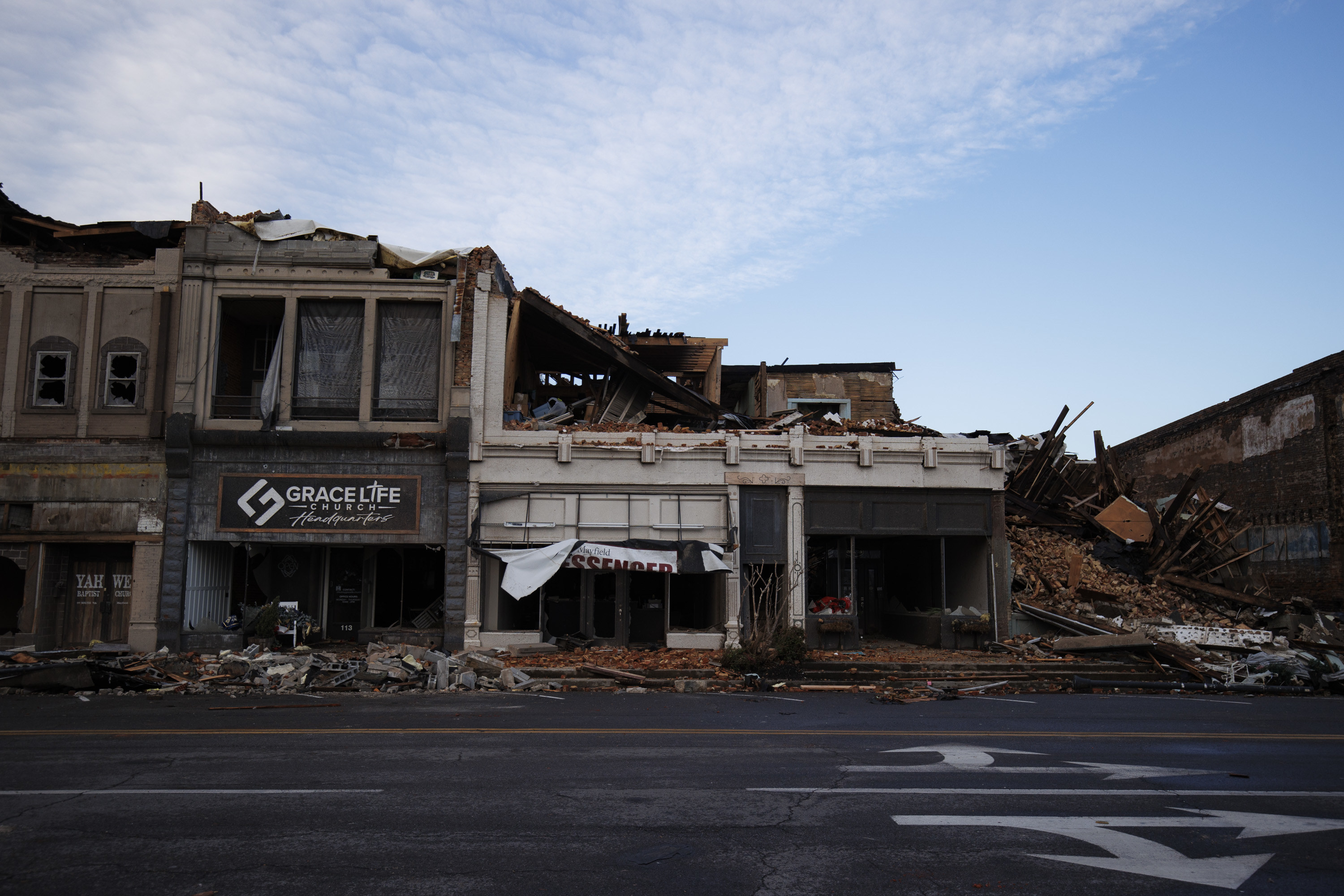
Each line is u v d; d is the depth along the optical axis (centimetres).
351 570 2141
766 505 2025
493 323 1991
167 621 1852
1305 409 2719
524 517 1945
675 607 2061
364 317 1981
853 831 618
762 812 662
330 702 1361
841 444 2039
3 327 1922
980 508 2064
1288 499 2791
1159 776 806
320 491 1923
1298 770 843
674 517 1984
